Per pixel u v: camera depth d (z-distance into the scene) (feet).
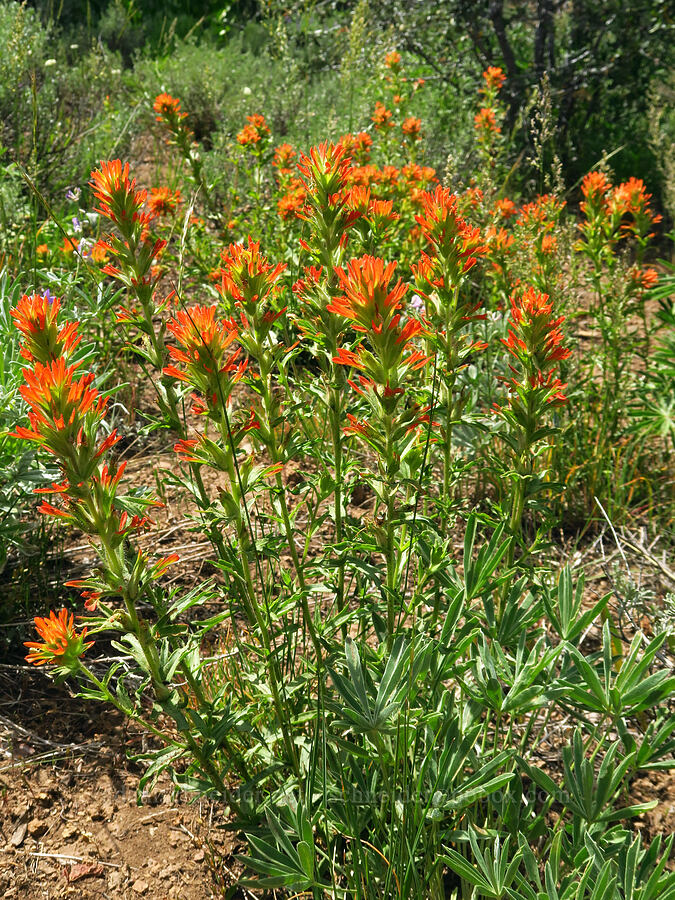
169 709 5.79
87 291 12.76
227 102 27.25
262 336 6.17
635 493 12.12
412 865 5.62
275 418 6.34
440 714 5.94
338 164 6.28
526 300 6.34
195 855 7.20
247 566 6.19
